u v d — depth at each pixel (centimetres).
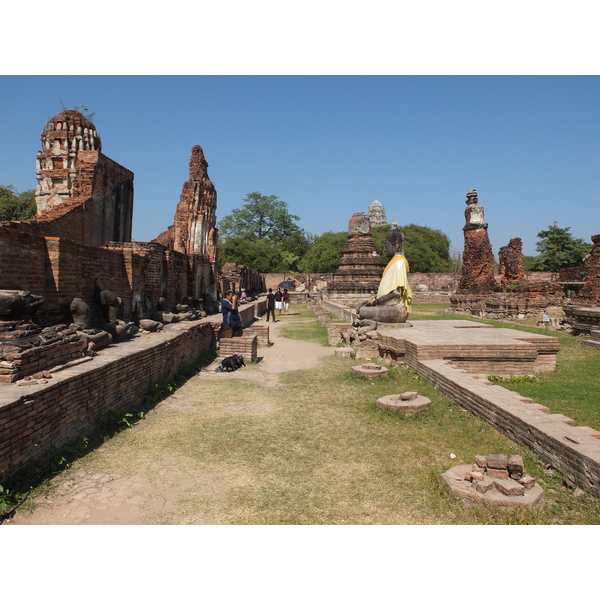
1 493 503
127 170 2123
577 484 554
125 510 507
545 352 1280
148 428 781
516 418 707
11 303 755
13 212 3659
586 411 873
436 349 1184
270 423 812
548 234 6259
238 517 493
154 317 1555
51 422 614
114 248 1480
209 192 3147
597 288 2625
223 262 6694
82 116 1962
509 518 485
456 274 5862
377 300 1703
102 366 757
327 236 7094
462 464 608
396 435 749
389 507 516
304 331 2238
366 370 1145
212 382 1136
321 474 603
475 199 3747
